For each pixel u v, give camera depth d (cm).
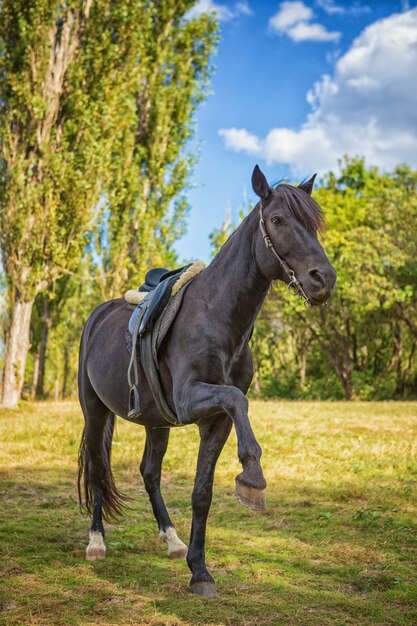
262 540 526
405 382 3078
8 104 1847
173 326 414
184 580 429
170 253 2562
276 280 413
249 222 405
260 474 335
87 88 1948
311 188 416
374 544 516
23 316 1920
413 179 3088
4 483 752
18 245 1869
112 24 1977
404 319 2930
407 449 997
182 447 1006
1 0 1816
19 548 493
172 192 2258
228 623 356
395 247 2694
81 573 440
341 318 2944
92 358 511
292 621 360
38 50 1823
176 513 623
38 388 2894
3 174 1873
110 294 2255
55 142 1903
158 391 421
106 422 522
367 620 366
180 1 2228
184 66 2252
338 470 830
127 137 2125
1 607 376
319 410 1812
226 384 400
